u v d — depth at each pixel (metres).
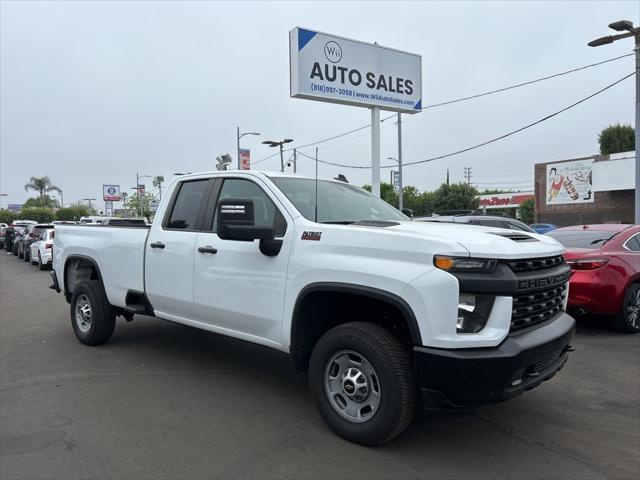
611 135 44.44
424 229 3.69
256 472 3.36
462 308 3.26
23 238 24.25
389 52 20.05
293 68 18.03
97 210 82.06
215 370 5.55
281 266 4.12
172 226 5.35
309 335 4.10
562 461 3.55
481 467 3.45
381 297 3.45
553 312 3.96
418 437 3.90
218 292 4.64
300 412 4.38
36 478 3.27
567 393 4.90
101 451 3.64
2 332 7.47
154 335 7.11
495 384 3.20
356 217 4.61
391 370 3.46
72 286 6.96
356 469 3.41
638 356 6.12
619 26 15.37
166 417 4.27
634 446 3.79
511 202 59.22
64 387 4.98
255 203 4.63
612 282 6.99
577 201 33.41
